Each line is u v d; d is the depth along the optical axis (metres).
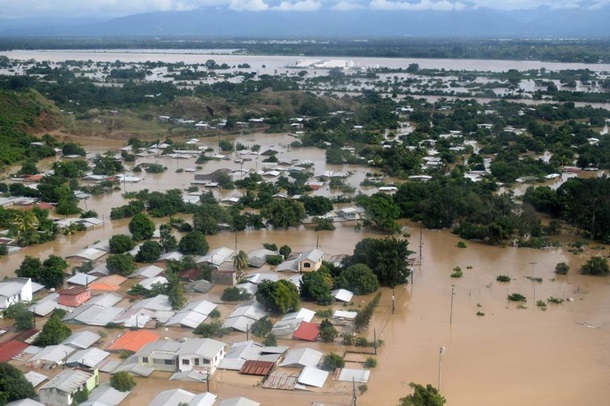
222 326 85.12
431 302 94.94
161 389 70.81
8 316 87.12
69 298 91.38
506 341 82.25
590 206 126.50
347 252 116.94
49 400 65.94
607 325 87.06
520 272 107.75
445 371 74.69
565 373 74.31
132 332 82.44
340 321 87.62
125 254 106.38
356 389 70.12
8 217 130.00
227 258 111.25
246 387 70.94
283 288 89.94
